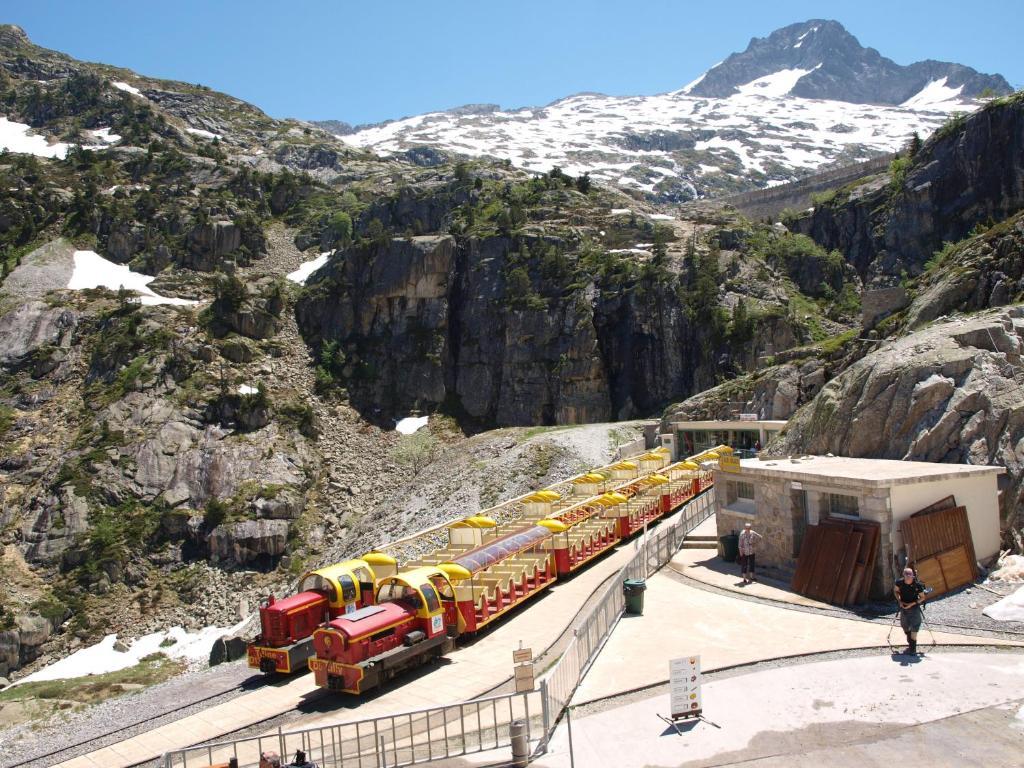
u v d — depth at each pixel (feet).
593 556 101.81
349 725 51.11
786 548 85.61
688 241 306.35
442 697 59.52
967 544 76.89
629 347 267.39
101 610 188.03
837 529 76.95
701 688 54.60
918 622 58.65
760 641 64.75
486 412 276.21
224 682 70.95
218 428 240.53
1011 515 82.58
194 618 187.11
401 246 300.61
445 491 213.05
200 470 226.17
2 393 260.01
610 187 510.17
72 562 198.90
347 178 516.32
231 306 284.41
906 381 102.06
